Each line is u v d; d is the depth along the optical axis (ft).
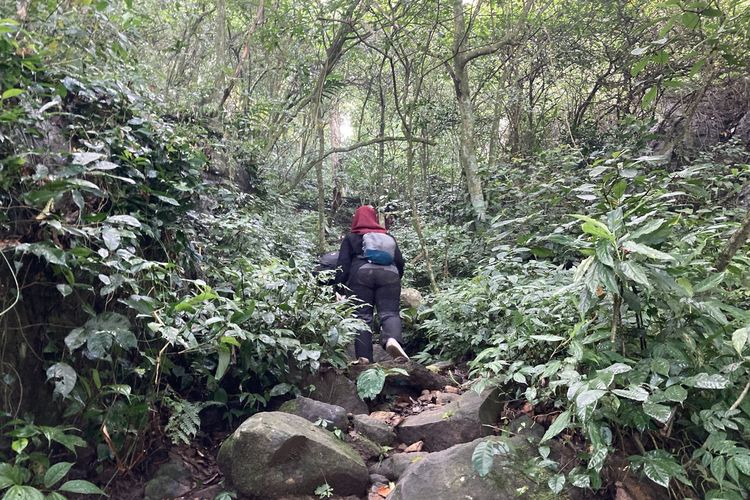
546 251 13.10
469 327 14.14
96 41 11.66
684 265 8.07
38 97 8.71
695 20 12.34
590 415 7.11
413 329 17.40
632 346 8.54
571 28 30.22
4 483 6.05
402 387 12.54
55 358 7.74
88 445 8.05
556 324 10.18
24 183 7.59
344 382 11.40
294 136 32.24
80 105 9.95
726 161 23.80
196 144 15.76
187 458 9.06
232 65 29.22
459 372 14.01
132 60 13.52
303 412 9.70
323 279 13.26
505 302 13.20
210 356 10.16
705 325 7.95
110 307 8.71
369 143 26.63
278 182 27.17
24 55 8.83
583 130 31.32
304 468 8.11
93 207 9.09
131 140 9.72
